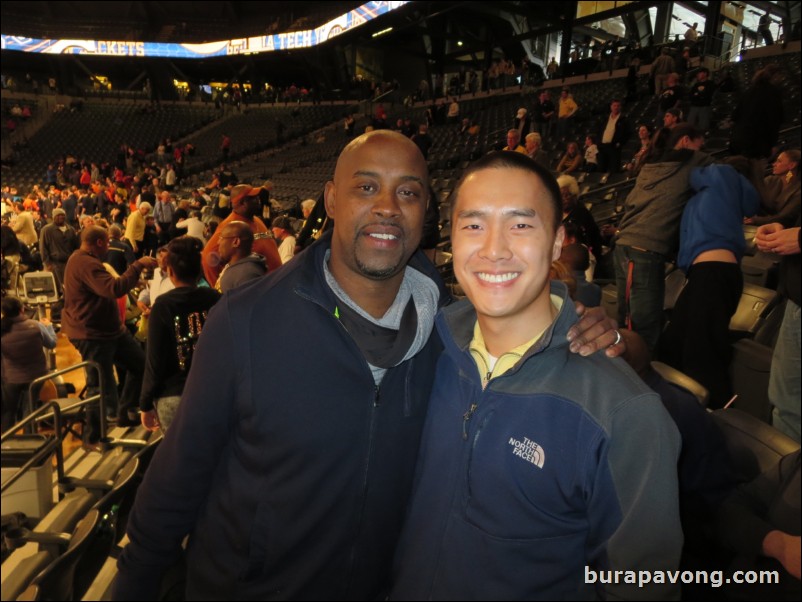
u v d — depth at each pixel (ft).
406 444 4.17
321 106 88.63
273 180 58.49
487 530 3.59
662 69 40.47
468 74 74.28
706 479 4.95
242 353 3.94
